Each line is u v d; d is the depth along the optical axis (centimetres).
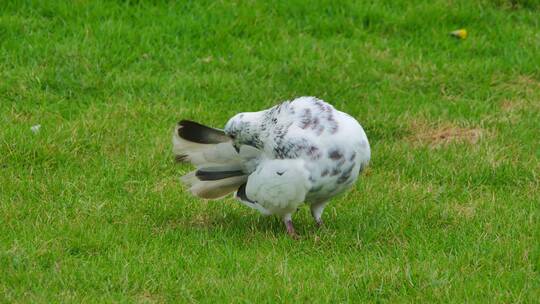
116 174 1170
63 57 1459
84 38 1509
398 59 1528
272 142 945
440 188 1145
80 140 1234
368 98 1416
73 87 1401
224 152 1020
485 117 1355
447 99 1433
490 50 1584
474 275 896
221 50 1536
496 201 1102
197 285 877
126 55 1490
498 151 1239
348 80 1458
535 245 953
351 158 935
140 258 935
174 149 1044
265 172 951
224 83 1430
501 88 1466
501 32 1625
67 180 1145
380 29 1627
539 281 879
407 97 1430
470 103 1408
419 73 1492
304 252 968
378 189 1147
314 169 930
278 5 1652
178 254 948
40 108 1338
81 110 1345
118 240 987
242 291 866
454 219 1053
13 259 912
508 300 845
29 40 1492
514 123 1339
